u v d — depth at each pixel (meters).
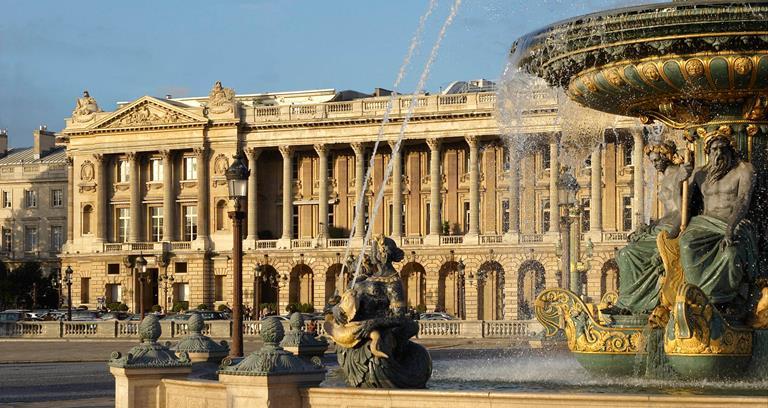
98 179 155.25
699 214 22.59
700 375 21.08
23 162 177.75
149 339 21.20
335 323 18.64
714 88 21.84
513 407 15.92
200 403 19.44
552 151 128.12
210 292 149.88
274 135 147.62
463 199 143.00
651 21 20.94
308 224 150.00
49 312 125.56
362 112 143.50
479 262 135.25
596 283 128.38
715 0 20.55
